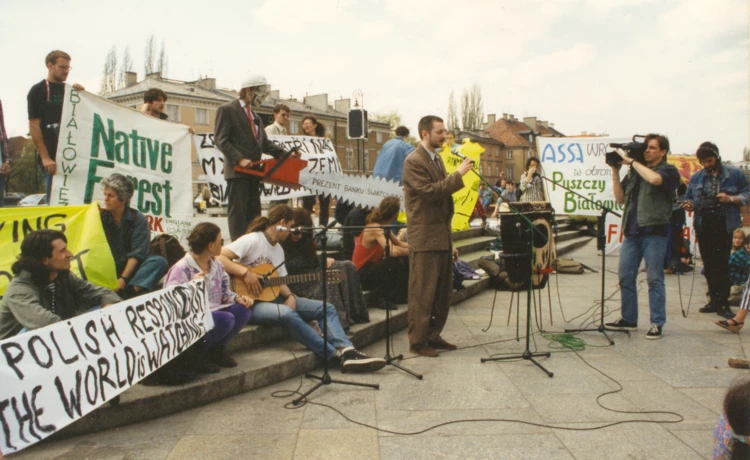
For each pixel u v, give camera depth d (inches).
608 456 122.6
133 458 121.5
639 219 218.2
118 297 147.6
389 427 138.5
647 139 218.4
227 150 210.7
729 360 182.7
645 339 217.6
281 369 172.4
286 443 129.6
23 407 101.7
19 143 1176.2
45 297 135.3
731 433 89.7
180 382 151.2
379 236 234.7
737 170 250.2
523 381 171.0
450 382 170.7
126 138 222.5
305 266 203.8
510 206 197.3
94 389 117.1
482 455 123.3
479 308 282.4
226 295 172.9
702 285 342.0
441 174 196.2
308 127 326.3
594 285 345.4
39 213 164.1
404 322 241.4
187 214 240.5
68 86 206.7
